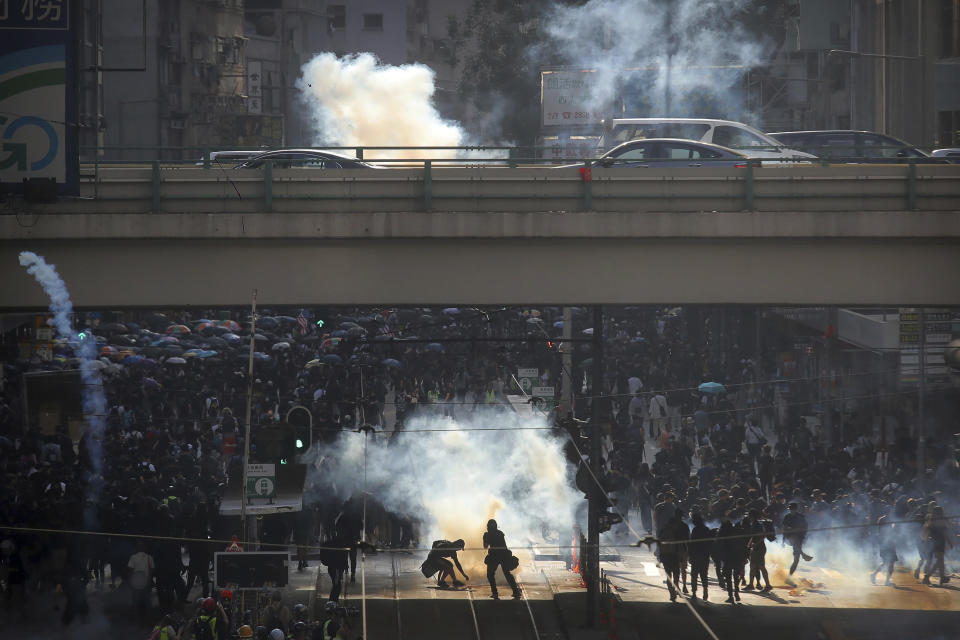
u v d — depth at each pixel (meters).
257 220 84.00
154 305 85.69
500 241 85.31
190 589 88.62
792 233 83.69
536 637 81.00
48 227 83.88
